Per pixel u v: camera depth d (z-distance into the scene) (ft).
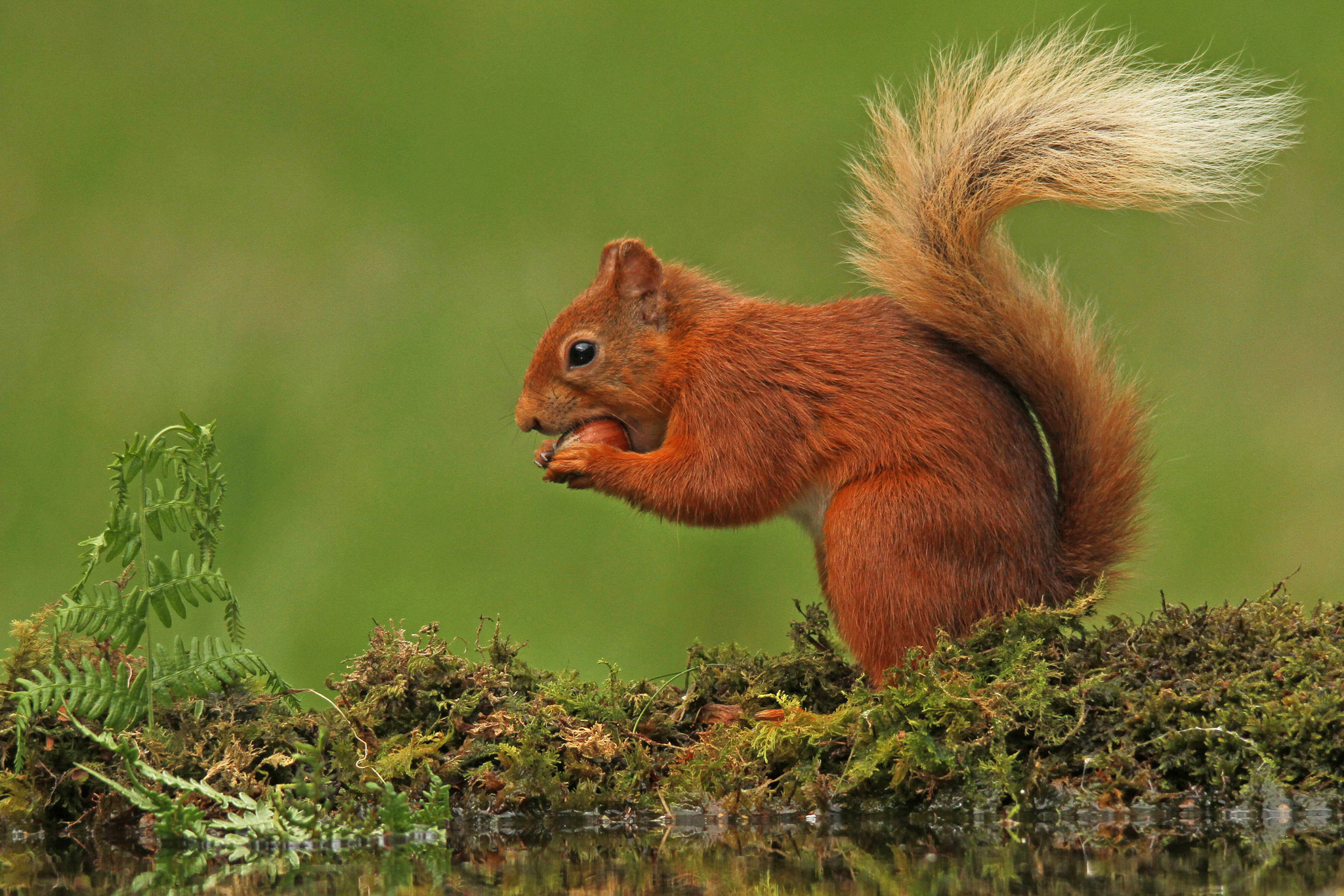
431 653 26.55
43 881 20.65
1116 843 21.80
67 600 23.77
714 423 29.60
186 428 24.94
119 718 23.70
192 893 19.63
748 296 32.35
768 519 29.78
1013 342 28.02
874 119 29.66
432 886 19.99
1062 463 28.45
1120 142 27.09
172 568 24.76
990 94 28.68
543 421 32.32
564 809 24.66
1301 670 23.97
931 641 26.71
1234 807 22.89
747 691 27.53
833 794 24.36
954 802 23.86
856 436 28.19
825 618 28.73
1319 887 18.63
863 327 29.32
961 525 26.81
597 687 27.04
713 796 24.48
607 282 32.22
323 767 24.67
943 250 28.02
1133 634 25.59
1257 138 26.86
